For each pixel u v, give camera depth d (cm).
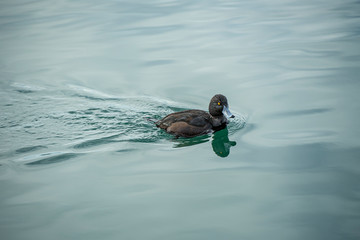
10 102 1709
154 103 1680
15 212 1032
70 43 2291
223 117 1528
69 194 1105
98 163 1268
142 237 932
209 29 2389
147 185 1138
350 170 1158
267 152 1288
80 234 950
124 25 2512
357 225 944
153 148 1365
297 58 1972
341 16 2503
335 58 1942
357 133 1355
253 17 2570
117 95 1752
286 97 1644
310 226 948
